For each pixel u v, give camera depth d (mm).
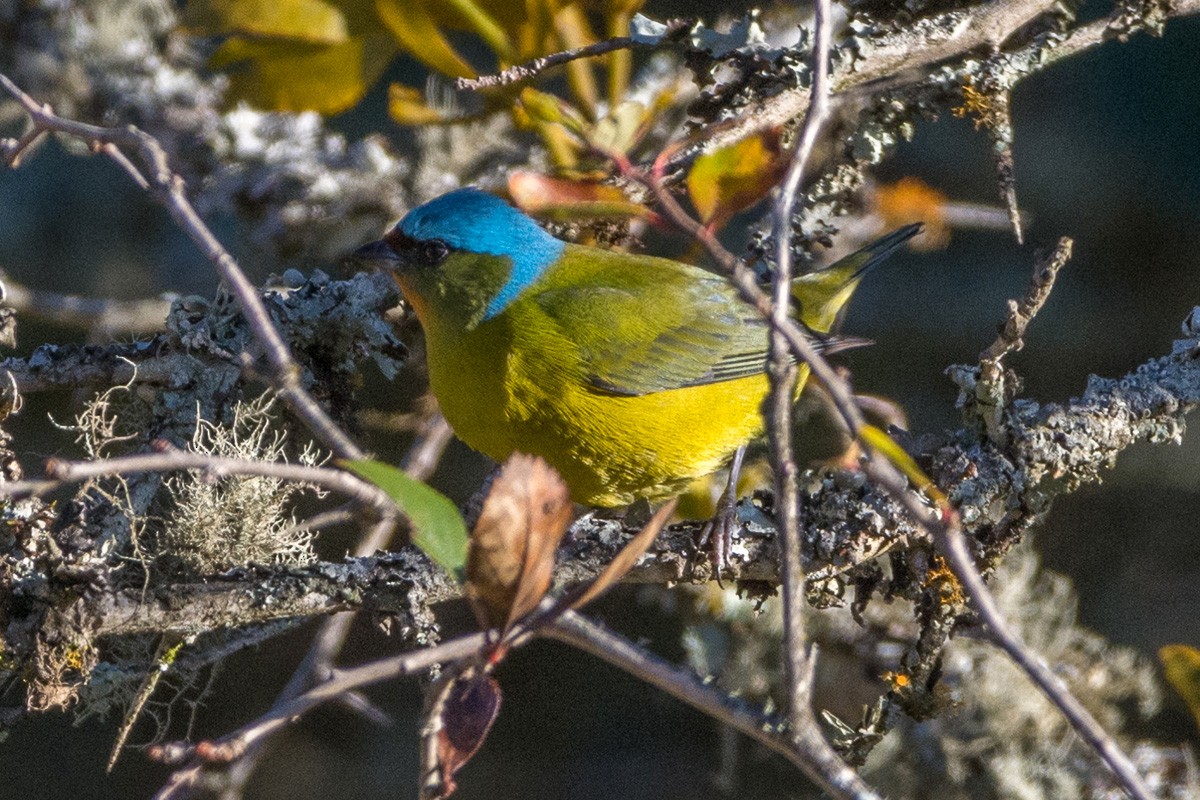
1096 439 8016
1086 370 12977
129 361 8758
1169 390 8156
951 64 10172
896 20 9594
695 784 12664
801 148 5258
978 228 12828
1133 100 13148
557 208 7852
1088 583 12695
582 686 13258
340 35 10242
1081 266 13109
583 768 12898
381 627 7695
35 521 7320
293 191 11094
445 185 11328
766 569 8258
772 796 12445
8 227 13016
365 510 6273
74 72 11414
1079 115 13195
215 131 11133
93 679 8195
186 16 10148
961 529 7855
